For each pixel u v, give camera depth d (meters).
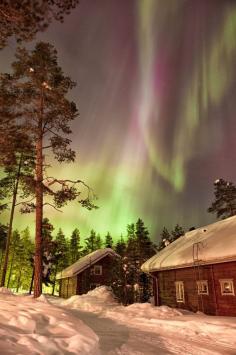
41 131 19.30
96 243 89.12
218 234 20.30
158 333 10.35
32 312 7.33
